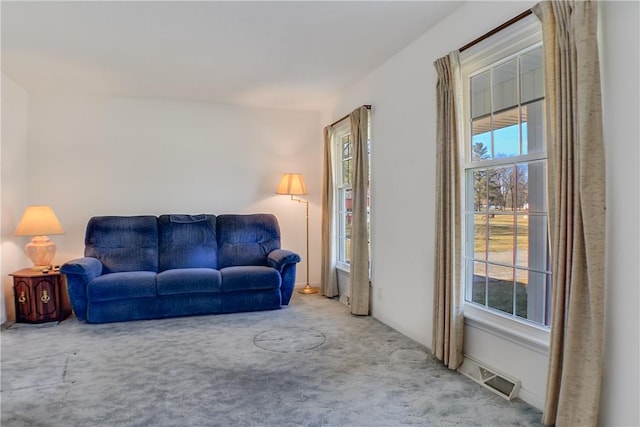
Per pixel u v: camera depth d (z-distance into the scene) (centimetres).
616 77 170
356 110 406
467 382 248
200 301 403
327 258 491
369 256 407
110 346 318
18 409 218
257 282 413
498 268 255
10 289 400
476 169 270
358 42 322
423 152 312
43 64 362
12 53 336
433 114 299
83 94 461
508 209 248
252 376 260
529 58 232
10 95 402
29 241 441
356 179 407
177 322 383
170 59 353
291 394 235
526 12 211
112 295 377
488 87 261
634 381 166
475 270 272
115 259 427
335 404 222
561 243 184
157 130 487
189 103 498
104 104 469
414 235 326
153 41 314
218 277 405
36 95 447
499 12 236
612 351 173
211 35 304
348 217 477
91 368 274
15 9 261
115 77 401
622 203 169
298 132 541
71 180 459
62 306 398
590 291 172
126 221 446
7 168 395
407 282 337
